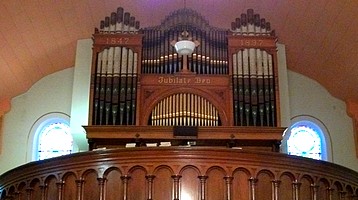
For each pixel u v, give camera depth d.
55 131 13.93
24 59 12.89
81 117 13.02
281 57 13.52
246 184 7.81
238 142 11.72
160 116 11.88
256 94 12.14
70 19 12.51
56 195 7.94
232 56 12.45
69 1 11.85
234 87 12.15
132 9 13.08
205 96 12.05
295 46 13.51
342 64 13.03
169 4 13.02
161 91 12.06
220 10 13.16
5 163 13.51
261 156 7.93
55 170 8.06
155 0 12.80
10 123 13.84
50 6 11.66
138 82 12.11
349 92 13.86
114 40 12.51
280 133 11.71
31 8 11.38
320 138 14.05
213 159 7.84
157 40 12.63
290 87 14.36
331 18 11.82
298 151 13.90
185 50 11.27
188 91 12.08
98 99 12.01
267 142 11.73
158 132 11.58
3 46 11.97
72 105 13.10
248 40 12.59
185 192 7.72
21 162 13.56
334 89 14.12
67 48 13.56
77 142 12.88
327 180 8.32
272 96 12.14
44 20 12.01
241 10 13.05
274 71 12.38
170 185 7.75
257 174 7.86
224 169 7.80
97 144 11.71
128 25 12.68
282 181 7.96
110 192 7.76
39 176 8.17
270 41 12.60
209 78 12.20
